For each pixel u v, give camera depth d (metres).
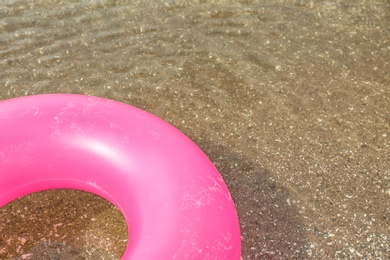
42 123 1.46
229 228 1.29
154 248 1.23
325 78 2.20
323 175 1.84
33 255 1.61
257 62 2.28
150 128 1.44
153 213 1.30
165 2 2.62
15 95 2.11
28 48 2.33
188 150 1.40
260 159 1.89
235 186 1.80
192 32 2.43
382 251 1.63
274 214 1.72
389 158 1.89
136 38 2.40
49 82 2.17
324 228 1.68
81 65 2.25
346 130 1.99
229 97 2.12
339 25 2.49
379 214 1.72
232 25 2.48
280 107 2.07
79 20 2.49
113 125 1.45
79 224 1.69
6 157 1.45
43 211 1.72
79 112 1.47
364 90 2.15
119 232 1.66
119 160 1.41
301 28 2.47
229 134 1.97
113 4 2.60
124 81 2.18
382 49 2.36
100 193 1.49
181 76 2.21
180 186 1.32
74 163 1.46
